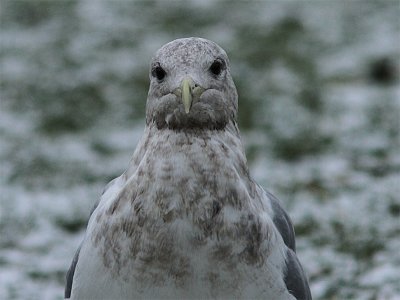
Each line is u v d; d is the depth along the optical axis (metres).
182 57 6.84
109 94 18.86
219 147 6.66
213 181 6.54
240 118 16.91
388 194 13.23
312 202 13.16
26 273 11.34
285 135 16.11
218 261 6.48
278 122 16.75
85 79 19.58
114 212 6.60
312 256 11.36
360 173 14.34
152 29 22.59
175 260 6.46
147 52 21.36
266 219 6.70
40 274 11.36
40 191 14.41
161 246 6.45
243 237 6.52
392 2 24.19
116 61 20.77
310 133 16.12
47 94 18.78
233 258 6.50
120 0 24.23
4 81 19.41
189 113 6.66
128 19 23.03
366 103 17.56
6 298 10.56
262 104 17.58
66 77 19.69
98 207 6.92
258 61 20.34
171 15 23.33
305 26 22.64
